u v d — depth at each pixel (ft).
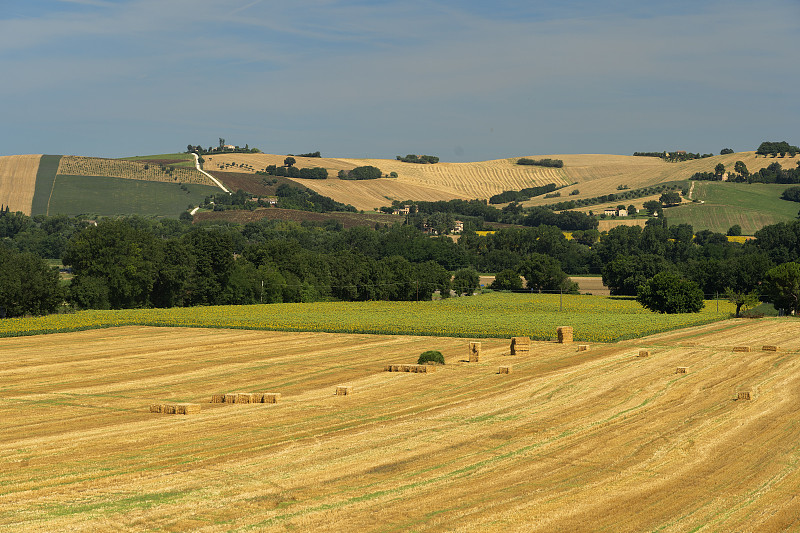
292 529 89.51
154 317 404.36
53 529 89.51
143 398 182.80
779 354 256.52
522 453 123.24
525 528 89.81
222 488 104.94
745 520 92.68
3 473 113.09
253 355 267.59
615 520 92.53
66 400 180.04
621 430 139.33
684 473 111.96
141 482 107.96
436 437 134.31
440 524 90.94
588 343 298.56
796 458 119.55
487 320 403.95
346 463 117.50
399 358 255.50
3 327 346.95
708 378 201.87
